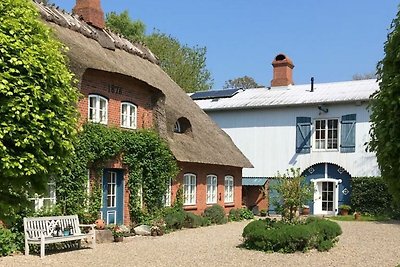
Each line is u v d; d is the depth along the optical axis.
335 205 27.66
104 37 20.50
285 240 13.16
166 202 19.58
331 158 27.92
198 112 24.92
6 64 6.55
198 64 48.28
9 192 7.34
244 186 29.92
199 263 11.51
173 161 18.92
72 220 13.52
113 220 16.83
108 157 16.02
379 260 12.26
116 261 11.45
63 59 7.77
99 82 16.31
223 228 19.97
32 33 7.09
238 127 30.70
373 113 7.39
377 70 7.47
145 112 18.52
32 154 6.79
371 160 26.89
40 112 6.85
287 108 29.36
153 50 45.84
